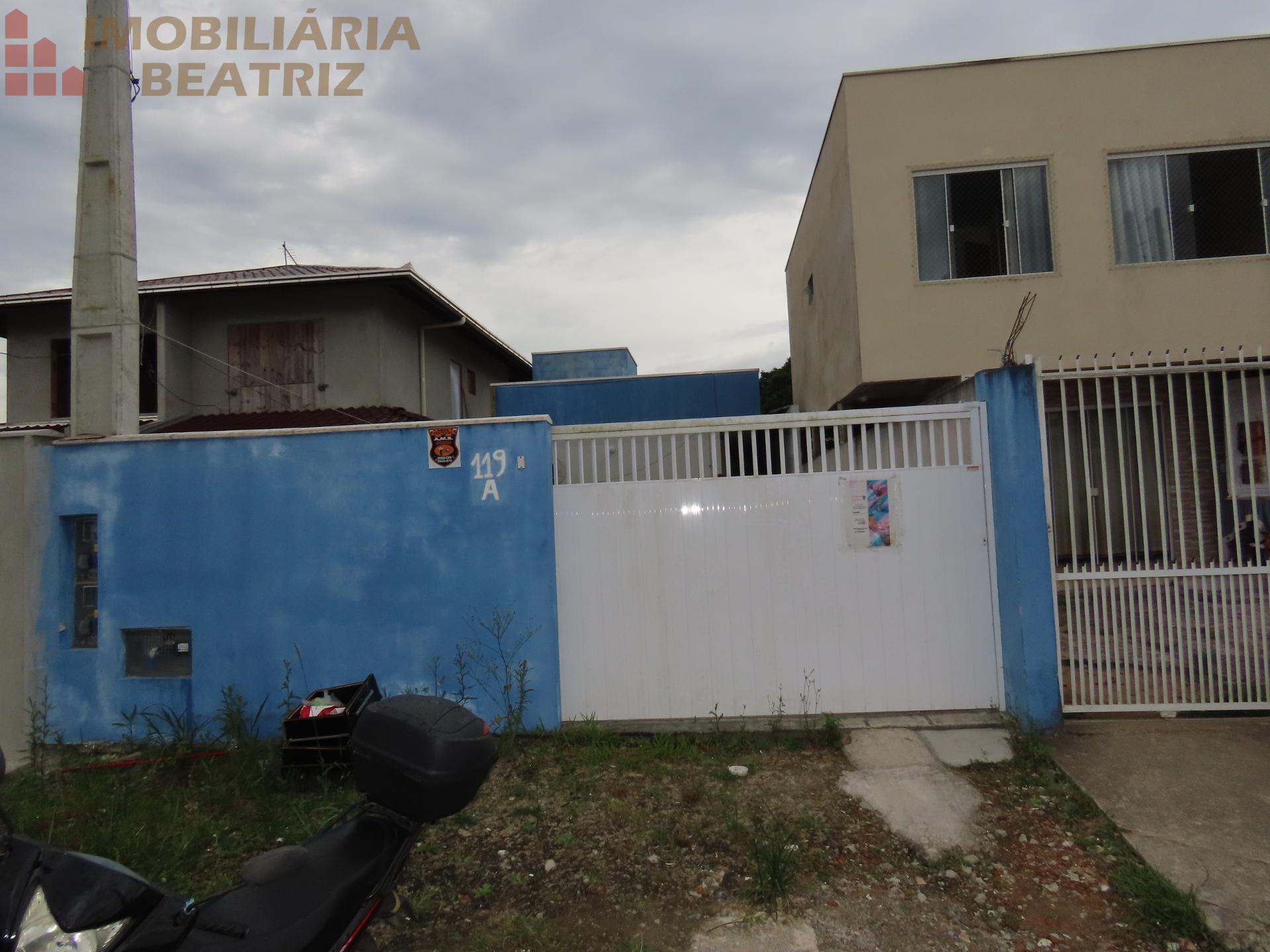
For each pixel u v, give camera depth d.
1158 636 5.42
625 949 3.31
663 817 4.37
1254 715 5.35
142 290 11.47
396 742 2.60
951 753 4.99
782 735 5.34
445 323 13.83
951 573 5.61
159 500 5.97
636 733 5.52
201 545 5.93
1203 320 9.24
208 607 5.90
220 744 5.70
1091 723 5.33
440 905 3.66
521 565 5.71
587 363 16.86
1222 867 3.67
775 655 5.65
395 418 11.13
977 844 4.03
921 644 5.60
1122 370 5.34
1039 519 5.24
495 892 3.76
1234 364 5.23
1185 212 9.39
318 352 12.14
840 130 10.20
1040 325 9.38
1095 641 5.47
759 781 4.77
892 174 9.66
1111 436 7.78
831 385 11.65
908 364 9.52
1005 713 5.45
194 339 12.34
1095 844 3.97
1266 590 5.29
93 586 6.13
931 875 3.79
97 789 5.02
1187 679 5.39
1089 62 9.48
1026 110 9.53
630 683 5.71
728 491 5.71
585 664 5.74
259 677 5.85
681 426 5.75
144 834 4.32
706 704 5.67
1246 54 9.34
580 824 4.34
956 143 9.59
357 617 5.81
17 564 5.93
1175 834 3.97
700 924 3.47
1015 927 3.40
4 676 5.90
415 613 5.77
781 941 3.34
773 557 5.67
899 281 9.59
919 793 4.52
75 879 2.17
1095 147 9.44
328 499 5.86
